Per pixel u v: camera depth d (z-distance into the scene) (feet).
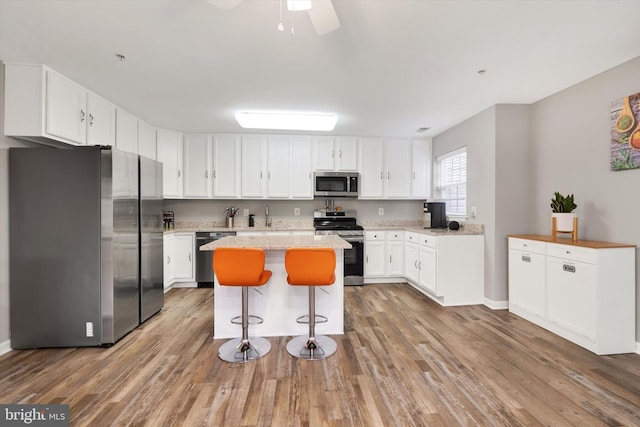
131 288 9.41
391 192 16.14
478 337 8.99
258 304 9.11
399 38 6.89
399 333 9.31
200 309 11.57
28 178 8.23
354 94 10.18
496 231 11.38
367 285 15.23
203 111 11.84
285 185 15.58
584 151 9.27
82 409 5.80
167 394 6.26
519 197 11.36
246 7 5.82
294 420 5.51
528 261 10.11
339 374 7.01
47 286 8.29
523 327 9.71
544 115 10.67
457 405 5.90
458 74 8.74
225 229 15.15
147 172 10.31
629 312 7.89
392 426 5.35
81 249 8.35
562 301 8.80
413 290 14.28
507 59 7.88
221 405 5.92
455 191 14.71
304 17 6.13
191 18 6.14
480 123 12.08
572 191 9.68
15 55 7.61
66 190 8.31
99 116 10.21
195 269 14.55
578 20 6.23
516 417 5.57
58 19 6.15
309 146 15.71
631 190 8.04
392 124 13.76
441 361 7.59
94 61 7.90
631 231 8.05
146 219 10.23
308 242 8.82
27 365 7.43
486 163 11.75
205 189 15.23
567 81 9.30
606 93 8.60
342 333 9.26
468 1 5.65
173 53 7.52
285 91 9.91
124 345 8.53
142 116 12.48
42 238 8.27
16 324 8.23
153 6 5.76
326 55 7.65
